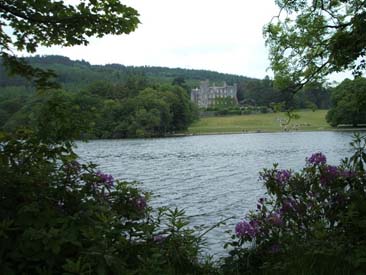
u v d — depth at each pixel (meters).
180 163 46.97
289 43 8.74
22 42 6.17
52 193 4.26
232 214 18.62
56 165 4.71
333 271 3.94
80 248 3.63
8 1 5.39
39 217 3.72
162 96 126.50
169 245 4.44
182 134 123.19
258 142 82.62
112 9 5.63
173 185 29.64
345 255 4.10
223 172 37.56
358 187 4.86
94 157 55.53
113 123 108.06
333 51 6.95
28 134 4.70
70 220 3.81
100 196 4.55
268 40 9.02
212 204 21.55
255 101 187.75
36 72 5.54
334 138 83.31
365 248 4.03
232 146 74.25
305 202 4.96
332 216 4.79
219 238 11.55
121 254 3.99
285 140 84.88
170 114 121.50
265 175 5.31
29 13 5.52
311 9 8.34
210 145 78.81
